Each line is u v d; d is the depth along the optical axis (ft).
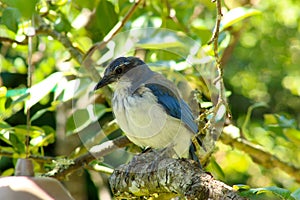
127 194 28.89
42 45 51.67
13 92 39.45
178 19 46.50
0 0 38.24
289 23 77.77
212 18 51.60
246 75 82.23
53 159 40.42
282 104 83.15
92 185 57.93
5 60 53.16
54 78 36.83
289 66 80.69
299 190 26.73
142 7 46.06
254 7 53.57
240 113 81.61
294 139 46.03
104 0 44.24
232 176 60.75
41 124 54.70
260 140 55.67
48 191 25.77
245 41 78.95
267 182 62.34
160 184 27.02
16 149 40.04
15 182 25.72
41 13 43.01
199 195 24.56
